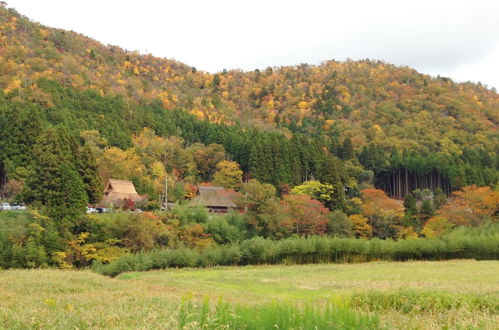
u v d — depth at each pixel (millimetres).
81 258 58562
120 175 93312
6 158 81625
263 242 65312
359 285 42906
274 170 111062
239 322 15336
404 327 17312
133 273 52656
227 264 63625
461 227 81125
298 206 76812
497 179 124438
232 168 112750
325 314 16266
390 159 143625
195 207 77500
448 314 20016
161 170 106312
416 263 66938
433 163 134000
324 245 67375
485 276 49156
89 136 105250
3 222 60719
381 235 86812
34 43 178500
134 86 182000
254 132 138875
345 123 190000
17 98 115938
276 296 35156
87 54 199750
